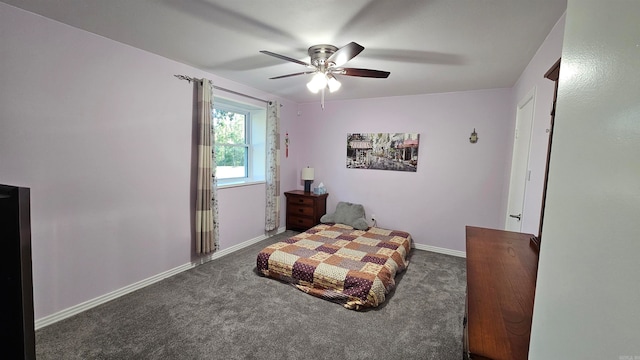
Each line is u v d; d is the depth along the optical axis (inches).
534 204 77.0
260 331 79.7
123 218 96.0
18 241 24.2
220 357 69.6
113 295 94.3
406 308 93.7
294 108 186.4
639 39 13.0
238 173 159.9
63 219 81.2
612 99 15.1
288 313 89.0
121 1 65.6
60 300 81.6
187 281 109.3
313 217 174.1
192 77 115.2
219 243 136.5
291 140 185.5
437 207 151.6
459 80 120.5
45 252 78.0
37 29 73.1
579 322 16.7
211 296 98.2
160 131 105.3
